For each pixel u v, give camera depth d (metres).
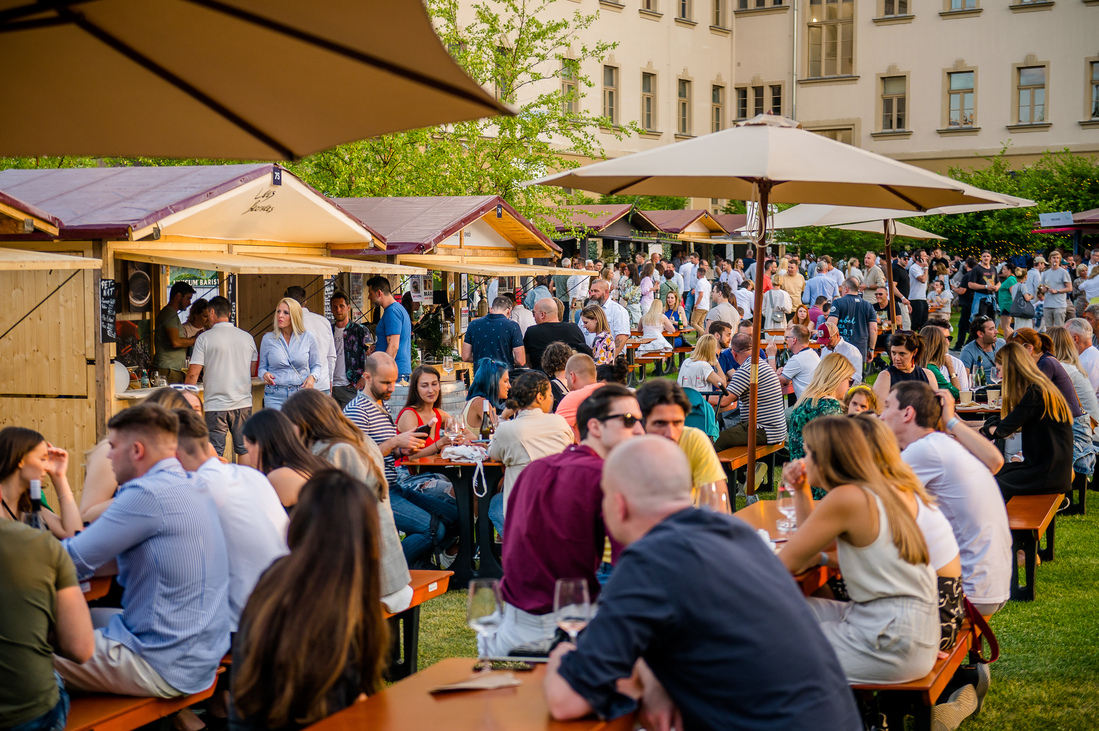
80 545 3.69
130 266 9.70
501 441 6.02
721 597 2.39
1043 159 30.86
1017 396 6.95
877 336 15.30
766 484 9.31
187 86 2.14
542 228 19.58
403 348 10.91
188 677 3.77
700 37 37.00
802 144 4.85
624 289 19.52
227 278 10.19
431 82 1.92
